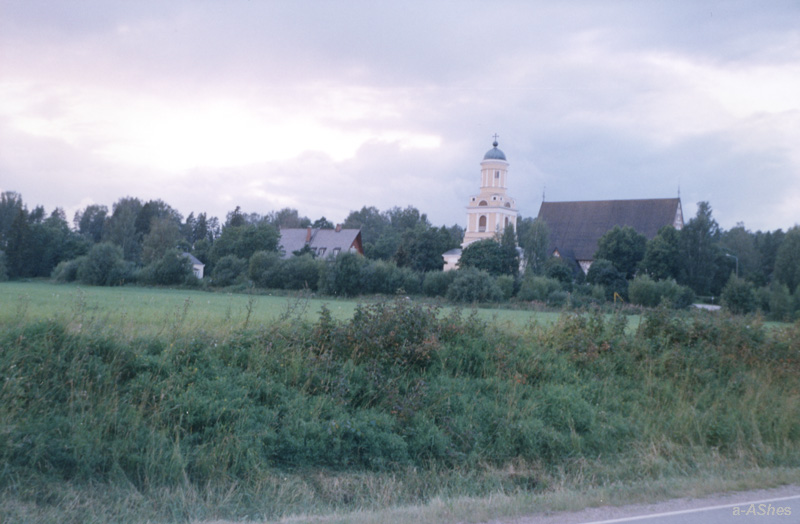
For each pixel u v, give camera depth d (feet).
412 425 37.19
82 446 29.17
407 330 45.47
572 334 53.62
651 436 38.63
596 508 24.56
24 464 27.89
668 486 27.99
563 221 348.18
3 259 238.27
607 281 250.37
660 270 263.08
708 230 266.57
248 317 49.88
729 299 163.63
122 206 342.03
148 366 36.76
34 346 34.71
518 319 80.38
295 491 29.73
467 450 36.17
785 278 226.58
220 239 288.92
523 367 47.11
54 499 26.37
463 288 188.34
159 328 44.60
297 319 47.09
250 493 29.22
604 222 339.36
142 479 29.09
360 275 199.21
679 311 60.80
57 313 45.37
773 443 39.22
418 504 28.73
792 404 44.75
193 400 33.94
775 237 345.31
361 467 33.47
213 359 39.19
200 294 172.86
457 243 341.00
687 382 48.65
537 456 36.24
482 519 22.75
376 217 541.75
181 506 27.07
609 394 45.55
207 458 30.63
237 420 33.58
